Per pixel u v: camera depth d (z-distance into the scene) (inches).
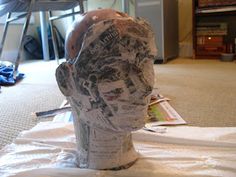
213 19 96.7
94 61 18.8
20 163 23.9
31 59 114.3
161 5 85.5
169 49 93.3
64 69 19.9
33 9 63.6
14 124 35.9
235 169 21.8
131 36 18.6
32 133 29.8
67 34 21.3
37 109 42.5
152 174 21.2
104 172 21.1
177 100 44.3
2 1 61.6
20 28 113.3
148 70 19.7
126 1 98.3
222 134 28.2
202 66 79.3
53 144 27.6
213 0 90.0
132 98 19.3
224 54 89.3
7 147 27.3
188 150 25.6
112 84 18.9
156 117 35.0
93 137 21.3
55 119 36.1
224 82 56.5
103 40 18.4
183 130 30.0
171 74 68.0
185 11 101.4
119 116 19.6
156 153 24.9
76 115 21.7
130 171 21.4
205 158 23.8
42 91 54.6
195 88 52.2
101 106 19.4
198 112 37.9
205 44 94.7
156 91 49.5
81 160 22.5
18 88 57.9
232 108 39.3
